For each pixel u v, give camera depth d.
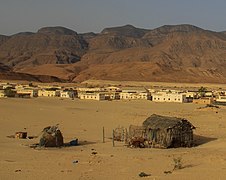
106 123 80.19
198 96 160.75
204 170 32.78
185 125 53.12
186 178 29.75
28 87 180.50
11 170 34.47
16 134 59.44
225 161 36.81
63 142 53.38
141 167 35.50
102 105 123.06
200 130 69.62
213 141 57.06
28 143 53.53
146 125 54.09
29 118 84.56
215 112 105.75
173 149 50.19
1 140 55.81
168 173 32.12
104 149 49.28
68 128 71.94
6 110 94.81
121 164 37.34
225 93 181.12
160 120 54.53
